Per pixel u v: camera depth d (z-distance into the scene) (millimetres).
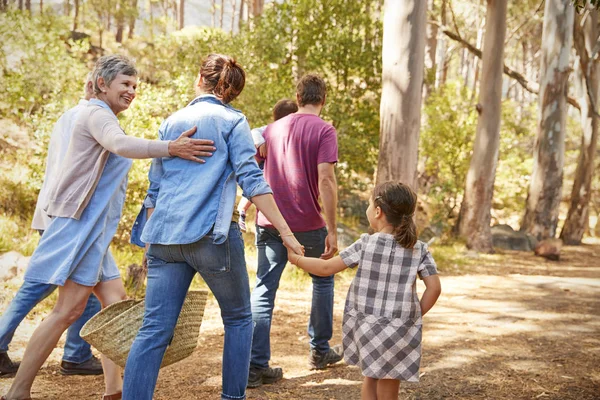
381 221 3107
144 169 7945
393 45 9664
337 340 5305
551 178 16234
